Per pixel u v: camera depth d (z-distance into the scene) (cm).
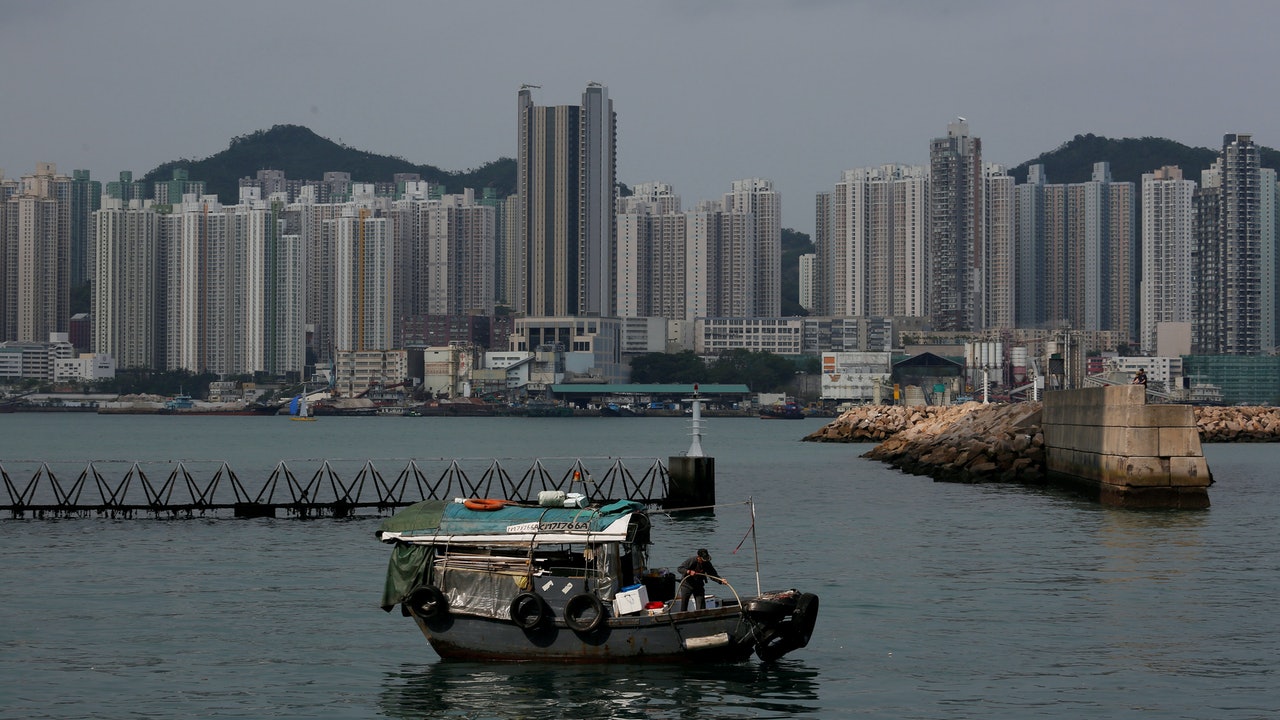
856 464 14875
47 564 6688
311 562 6756
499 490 11631
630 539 4456
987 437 12125
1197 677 4322
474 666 4434
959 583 6019
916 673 4384
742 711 3969
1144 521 8244
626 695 4112
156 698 4119
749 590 5872
